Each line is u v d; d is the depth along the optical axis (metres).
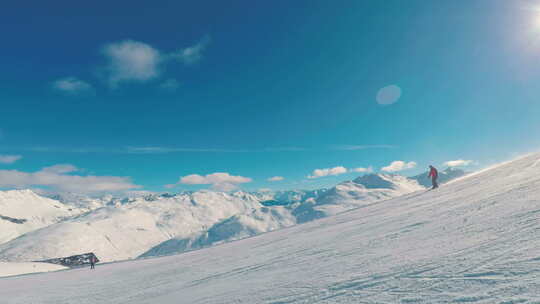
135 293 12.23
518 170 15.91
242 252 16.98
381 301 3.84
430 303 3.33
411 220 10.48
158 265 22.59
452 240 6.00
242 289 7.34
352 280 5.25
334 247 9.77
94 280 21.11
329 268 6.89
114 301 11.51
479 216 7.50
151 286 13.07
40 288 20.89
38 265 50.88
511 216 6.36
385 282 4.58
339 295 4.62
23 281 28.27
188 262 19.33
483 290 3.23
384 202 23.67
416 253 5.83
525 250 4.08
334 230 14.88
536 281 3.02
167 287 11.70
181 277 13.47
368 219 15.16
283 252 12.40
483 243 5.07
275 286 6.63
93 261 35.59
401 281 4.39
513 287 3.06
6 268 46.69
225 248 23.45
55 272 37.06
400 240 7.68
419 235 7.57
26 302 15.65
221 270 12.32
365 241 9.09
